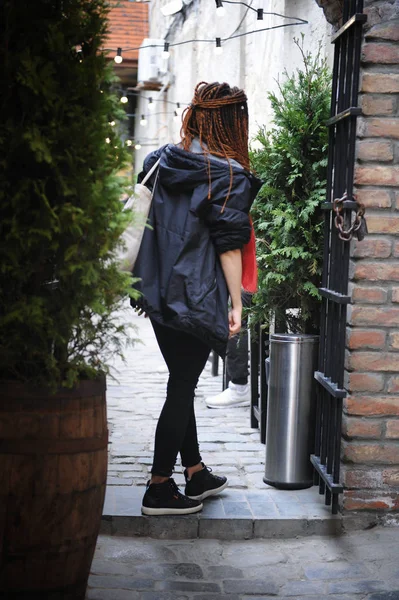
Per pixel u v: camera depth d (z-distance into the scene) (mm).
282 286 5961
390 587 4246
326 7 5492
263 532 4898
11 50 3484
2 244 3363
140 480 5527
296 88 6070
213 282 4465
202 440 6770
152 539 4816
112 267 3531
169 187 4535
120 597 4020
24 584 3568
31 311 3346
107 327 3621
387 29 4828
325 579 4328
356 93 4887
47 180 3443
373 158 4887
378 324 4961
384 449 5031
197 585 4207
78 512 3568
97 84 3477
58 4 3525
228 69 11016
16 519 3475
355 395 5008
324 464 5293
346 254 4918
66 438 3508
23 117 3381
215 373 9992
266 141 6051
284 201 5875
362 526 5020
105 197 3393
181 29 15086
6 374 3588
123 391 8836
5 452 3461
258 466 6051
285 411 5484
